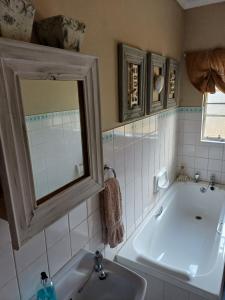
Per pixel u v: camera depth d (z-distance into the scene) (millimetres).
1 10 714
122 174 1878
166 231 2762
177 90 2941
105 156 1618
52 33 936
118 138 1756
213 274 1694
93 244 1580
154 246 2455
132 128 1949
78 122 1121
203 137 3229
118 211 1652
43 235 1173
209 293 1541
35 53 806
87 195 1185
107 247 1758
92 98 1135
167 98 2539
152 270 1752
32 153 927
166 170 2916
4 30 738
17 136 777
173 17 2555
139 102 1949
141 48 1931
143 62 1912
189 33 2904
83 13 1261
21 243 828
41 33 963
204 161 3217
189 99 3096
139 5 1832
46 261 1212
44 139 975
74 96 1074
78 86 1079
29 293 1128
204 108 3111
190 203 3242
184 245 2602
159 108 2379
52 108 989
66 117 1062
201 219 3064
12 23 754
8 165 749
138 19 1837
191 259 2387
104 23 1443
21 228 824
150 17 2035
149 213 2512
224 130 3111
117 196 1631
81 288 1306
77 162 1150
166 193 2988
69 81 1036
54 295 1115
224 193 3000
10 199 769
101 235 1650
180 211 3213
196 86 2938
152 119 2324
